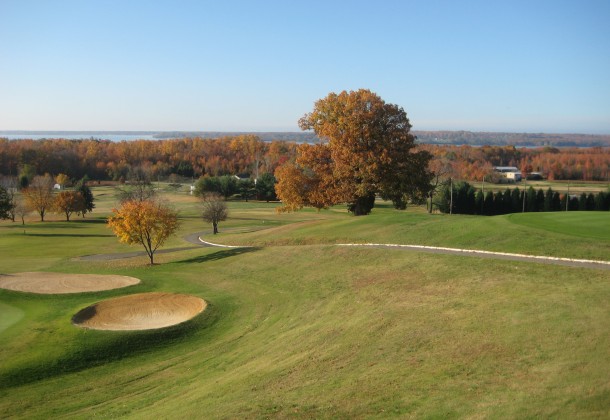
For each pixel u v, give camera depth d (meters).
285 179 53.59
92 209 104.00
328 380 17.42
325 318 25.78
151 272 41.31
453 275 28.14
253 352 23.08
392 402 14.89
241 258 41.44
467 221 40.53
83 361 23.33
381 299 26.62
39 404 19.80
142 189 110.50
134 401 19.39
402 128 52.06
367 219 47.66
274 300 31.27
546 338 17.56
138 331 26.00
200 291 34.78
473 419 13.18
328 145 53.16
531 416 12.92
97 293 34.41
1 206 77.50
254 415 15.38
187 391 19.50
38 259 51.22
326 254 37.41
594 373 14.63
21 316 29.08
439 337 19.48
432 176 54.88
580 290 22.25
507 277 26.12
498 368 16.00
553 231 33.94
